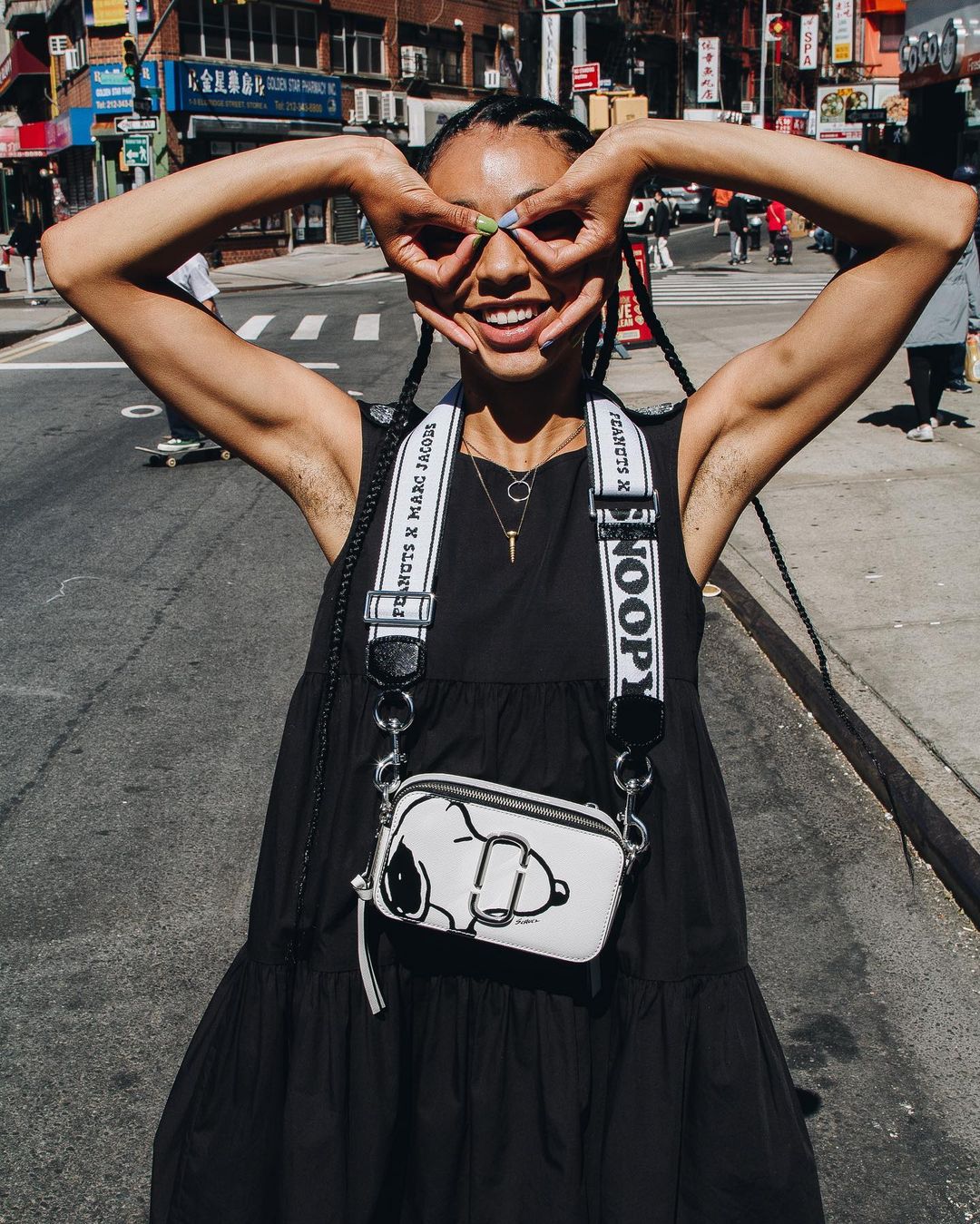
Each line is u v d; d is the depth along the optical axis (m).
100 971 3.22
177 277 8.30
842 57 39.41
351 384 12.30
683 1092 1.42
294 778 1.49
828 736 4.52
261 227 32.31
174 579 6.50
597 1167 1.47
